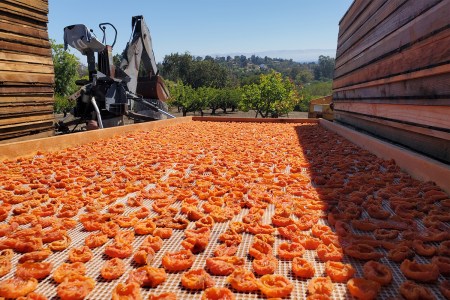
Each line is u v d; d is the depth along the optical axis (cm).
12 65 570
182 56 6278
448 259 183
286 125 1004
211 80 6175
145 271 178
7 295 161
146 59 1106
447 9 315
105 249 204
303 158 485
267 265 185
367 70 604
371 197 295
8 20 564
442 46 326
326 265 184
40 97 640
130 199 301
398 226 237
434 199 280
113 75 887
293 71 12019
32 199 303
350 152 515
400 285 170
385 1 507
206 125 992
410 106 411
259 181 368
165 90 1187
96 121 859
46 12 652
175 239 227
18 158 459
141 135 736
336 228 235
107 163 452
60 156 487
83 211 280
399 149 408
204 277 171
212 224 247
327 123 895
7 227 235
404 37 424
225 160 477
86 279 172
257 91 2505
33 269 180
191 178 374
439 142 349
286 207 271
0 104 549
